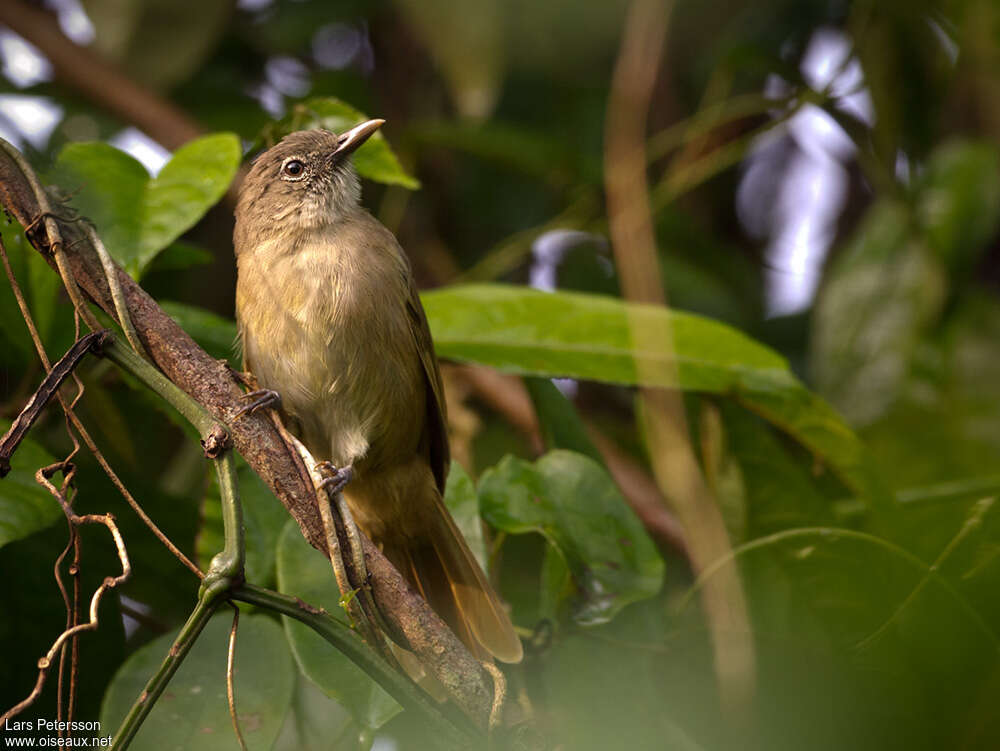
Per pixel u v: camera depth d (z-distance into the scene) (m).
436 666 5.18
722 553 6.68
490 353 7.55
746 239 12.52
